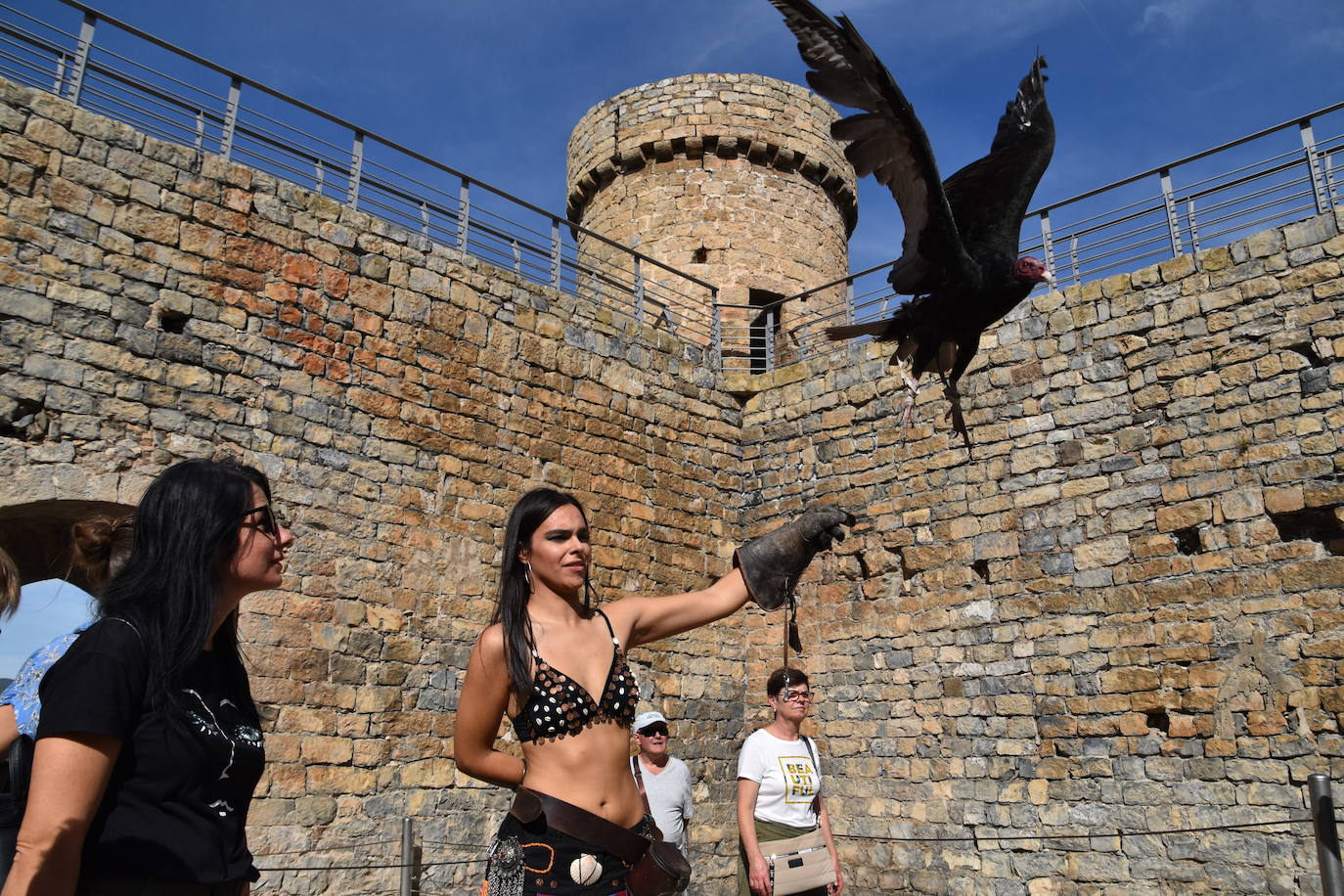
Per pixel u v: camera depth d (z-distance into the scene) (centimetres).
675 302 1605
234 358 1052
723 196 1978
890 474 1387
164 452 987
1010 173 415
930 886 1218
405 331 1202
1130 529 1160
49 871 231
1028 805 1166
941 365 410
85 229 980
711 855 1367
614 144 2055
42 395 925
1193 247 1188
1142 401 1182
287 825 982
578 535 329
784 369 1551
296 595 1043
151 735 254
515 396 1296
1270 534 1065
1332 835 495
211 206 1070
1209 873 1026
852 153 391
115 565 320
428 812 1089
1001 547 1255
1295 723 1008
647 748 725
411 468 1169
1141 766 1098
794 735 666
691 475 1491
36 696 308
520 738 312
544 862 292
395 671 1099
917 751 1273
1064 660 1177
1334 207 1093
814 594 1430
